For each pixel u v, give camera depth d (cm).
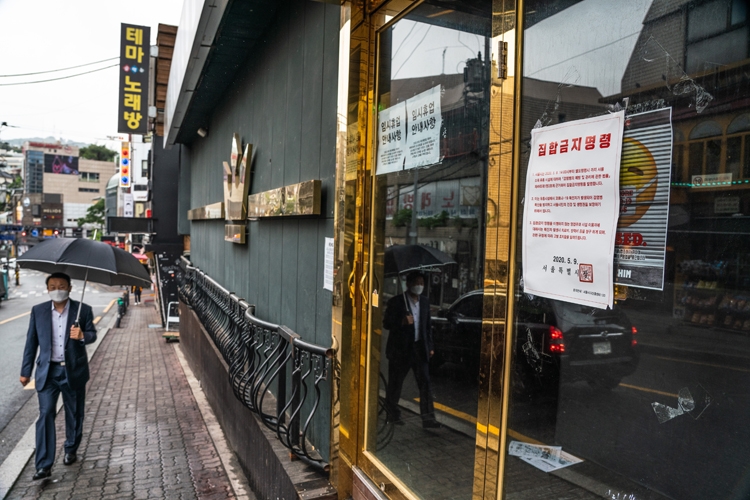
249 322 475
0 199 9319
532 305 181
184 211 1430
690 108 131
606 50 155
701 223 128
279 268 498
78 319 526
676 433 132
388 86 306
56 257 518
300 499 315
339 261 334
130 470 531
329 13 378
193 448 594
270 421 407
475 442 211
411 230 276
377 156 319
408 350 274
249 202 599
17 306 3111
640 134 144
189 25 630
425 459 253
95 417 716
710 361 125
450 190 241
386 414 296
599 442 153
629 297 145
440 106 252
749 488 116
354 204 328
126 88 1789
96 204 9544
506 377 191
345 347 328
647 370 140
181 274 1249
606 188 153
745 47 119
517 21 191
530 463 180
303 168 431
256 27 546
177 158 2056
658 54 140
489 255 202
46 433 509
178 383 930
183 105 859
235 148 674
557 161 171
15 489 488
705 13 128
